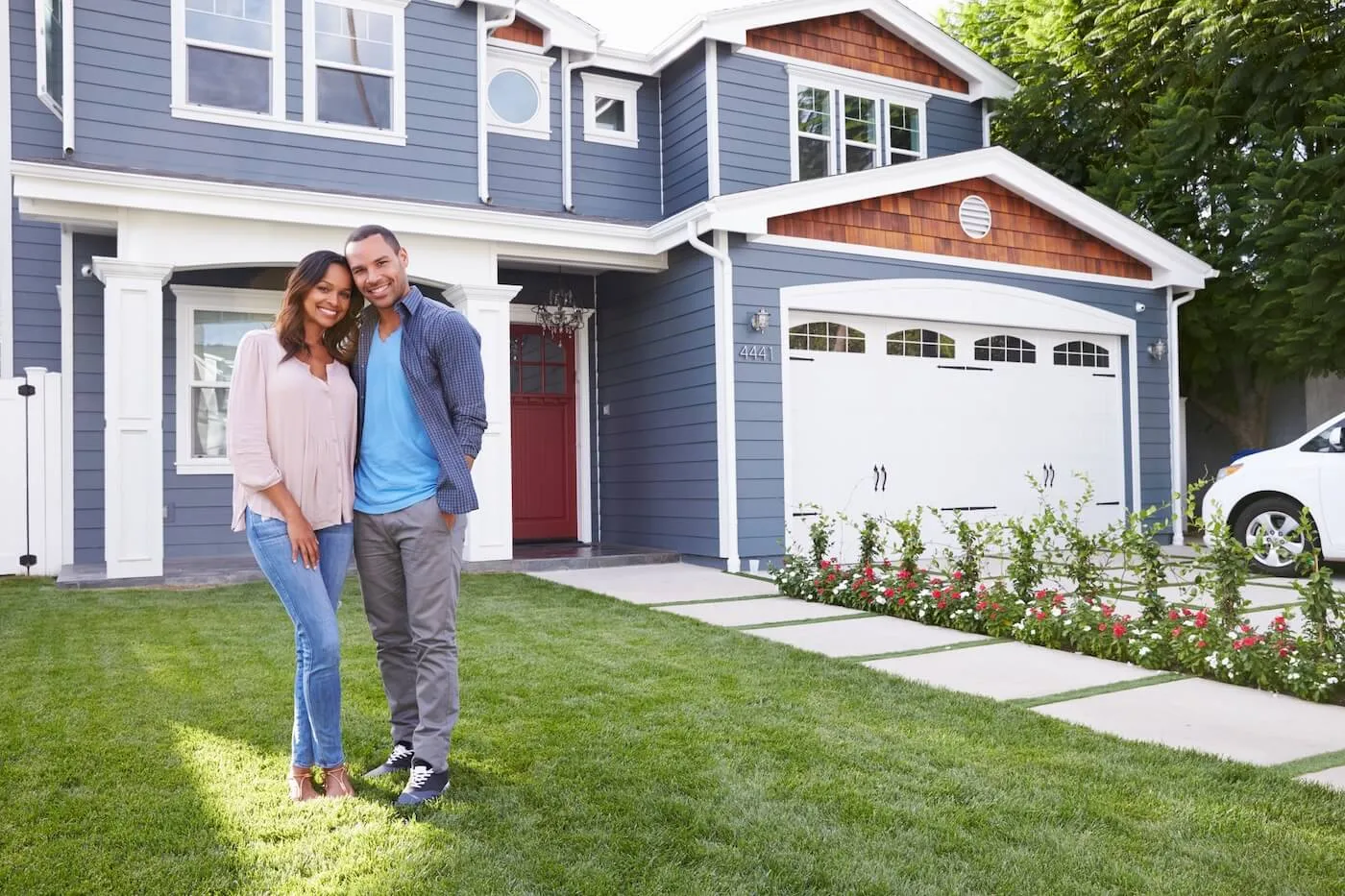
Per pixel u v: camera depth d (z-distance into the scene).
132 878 2.48
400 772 3.36
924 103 13.04
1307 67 12.68
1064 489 11.62
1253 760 3.57
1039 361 11.55
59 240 9.67
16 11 9.50
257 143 9.27
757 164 11.54
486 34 10.39
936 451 10.76
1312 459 8.26
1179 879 2.51
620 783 3.22
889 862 2.61
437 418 3.17
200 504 9.72
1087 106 15.14
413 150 9.94
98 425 9.34
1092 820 2.92
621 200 12.06
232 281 9.85
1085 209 11.55
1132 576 9.05
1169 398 12.41
